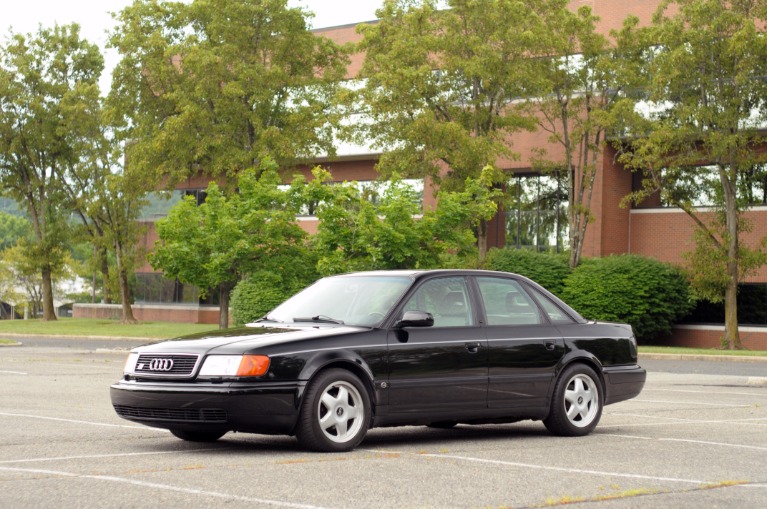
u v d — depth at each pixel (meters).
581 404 11.23
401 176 38.41
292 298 10.91
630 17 36.91
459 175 37.81
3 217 125.75
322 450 9.27
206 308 57.19
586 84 37.62
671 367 27.75
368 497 6.98
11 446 9.66
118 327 50.88
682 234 42.03
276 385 9.01
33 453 9.14
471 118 38.22
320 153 48.28
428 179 47.59
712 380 22.77
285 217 32.03
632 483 7.85
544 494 7.22
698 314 41.25
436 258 31.09
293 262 32.34
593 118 37.62
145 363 9.48
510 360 10.58
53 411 13.09
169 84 45.81
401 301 10.09
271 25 44.41
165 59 44.94
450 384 10.08
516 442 10.50
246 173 33.78
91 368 22.97
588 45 37.28
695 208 41.03
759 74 35.16
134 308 60.53
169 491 7.03
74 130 54.59
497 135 38.28
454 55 37.75
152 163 45.69
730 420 13.28
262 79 43.59
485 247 40.94
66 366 23.67
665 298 39.31
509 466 8.62
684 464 9.00
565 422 11.00
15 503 6.51
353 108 41.34
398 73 36.91
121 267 54.06
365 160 51.22
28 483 7.31
